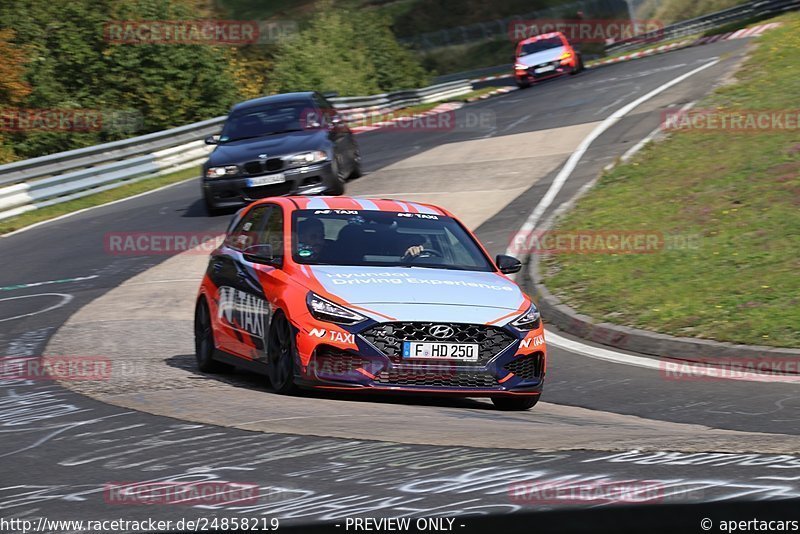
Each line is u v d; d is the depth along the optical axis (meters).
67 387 27.48
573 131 84.81
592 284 43.53
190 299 45.31
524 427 22.45
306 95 69.94
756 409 27.05
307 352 25.16
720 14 183.38
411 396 27.45
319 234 28.81
